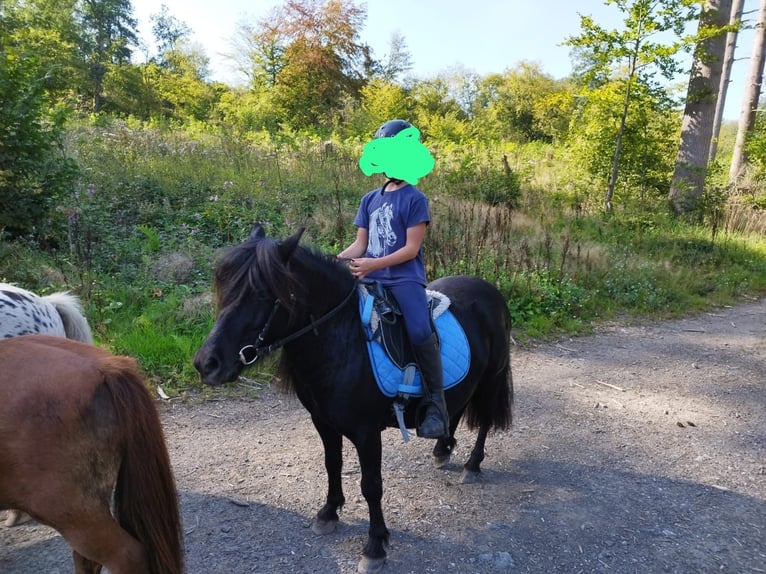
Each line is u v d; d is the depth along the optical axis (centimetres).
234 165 1174
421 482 405
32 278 644
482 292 390
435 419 309
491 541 338
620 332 828
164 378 539
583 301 884
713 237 1290
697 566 321
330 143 1459
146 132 1310
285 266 258
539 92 4288
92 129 1253
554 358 700
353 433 301
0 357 219
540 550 331
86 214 808
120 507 221
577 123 1694
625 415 538
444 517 362
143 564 221
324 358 287
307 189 1111
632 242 1232
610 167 1500
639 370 668
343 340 292
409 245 299
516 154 1866
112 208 887
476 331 364
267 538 334
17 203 718
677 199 1501
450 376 331
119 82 3284
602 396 584
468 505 377
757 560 328
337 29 3322
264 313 255
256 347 256
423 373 309
